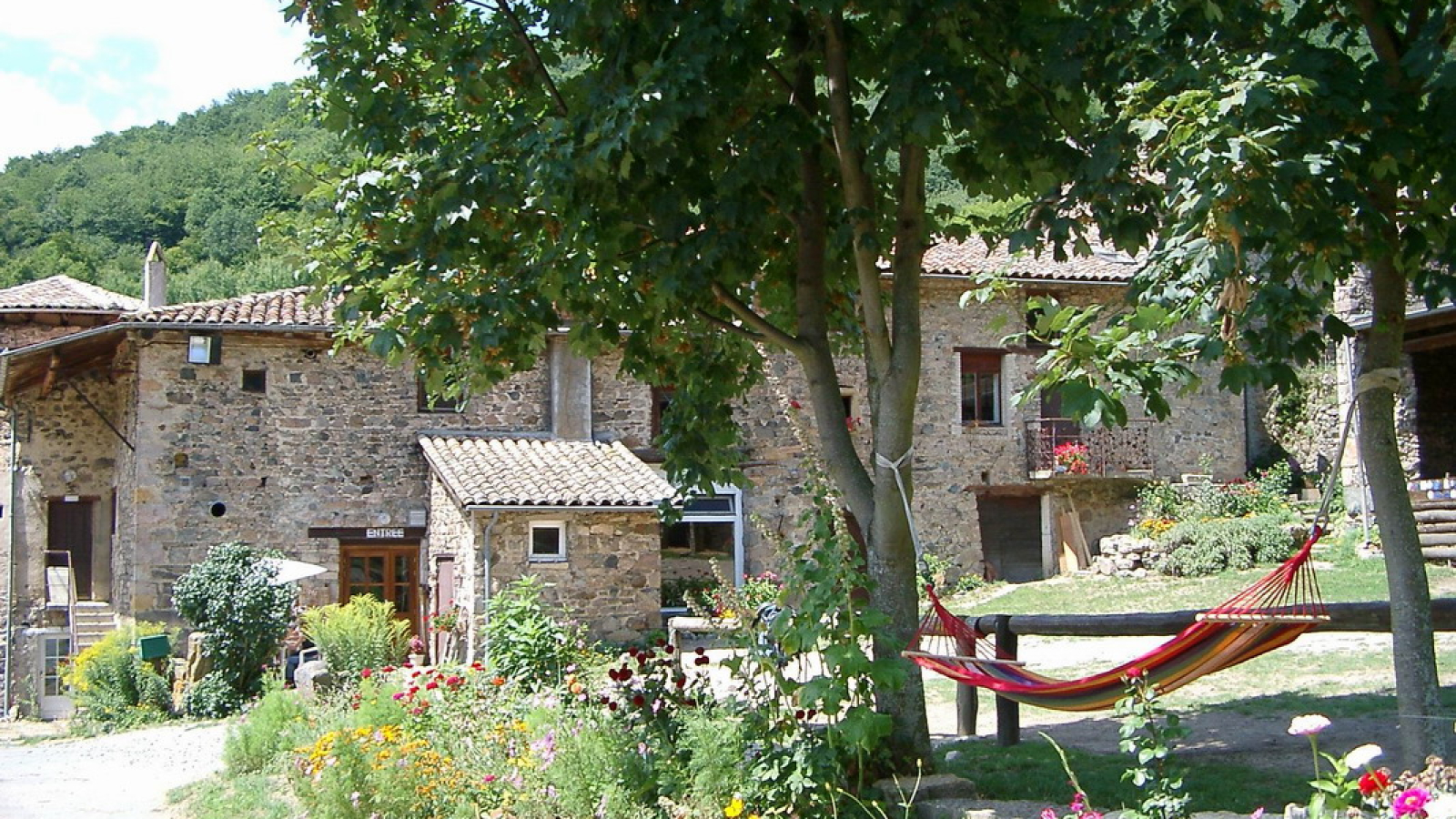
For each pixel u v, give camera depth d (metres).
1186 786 6.38
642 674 7.75
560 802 6.76
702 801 6.44
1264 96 4.76
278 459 19.17
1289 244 5.19
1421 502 17.44
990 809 5.99
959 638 7.01
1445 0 5.53
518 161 6.91
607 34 6.83
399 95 7.61
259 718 10.58
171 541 18.58
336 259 7.59
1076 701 6.15
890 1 6.43
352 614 15.93
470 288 7.27
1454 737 5.20
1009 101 6.77
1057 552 22.02
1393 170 5.32
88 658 16.20
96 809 9.38
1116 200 5.98
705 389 8.35
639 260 7.25
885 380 7.07
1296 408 23.31
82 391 21.16
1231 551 19.31
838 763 6.20
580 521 17.14
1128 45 6.16
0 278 41.38
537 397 20.25
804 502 20.39
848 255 8.02
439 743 8.14
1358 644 12.11
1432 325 16.69
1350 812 3.68
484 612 16.53
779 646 6.77
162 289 21.73
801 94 7.40
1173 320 5.49
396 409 19.70
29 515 20.62
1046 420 22.00
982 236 7.91
